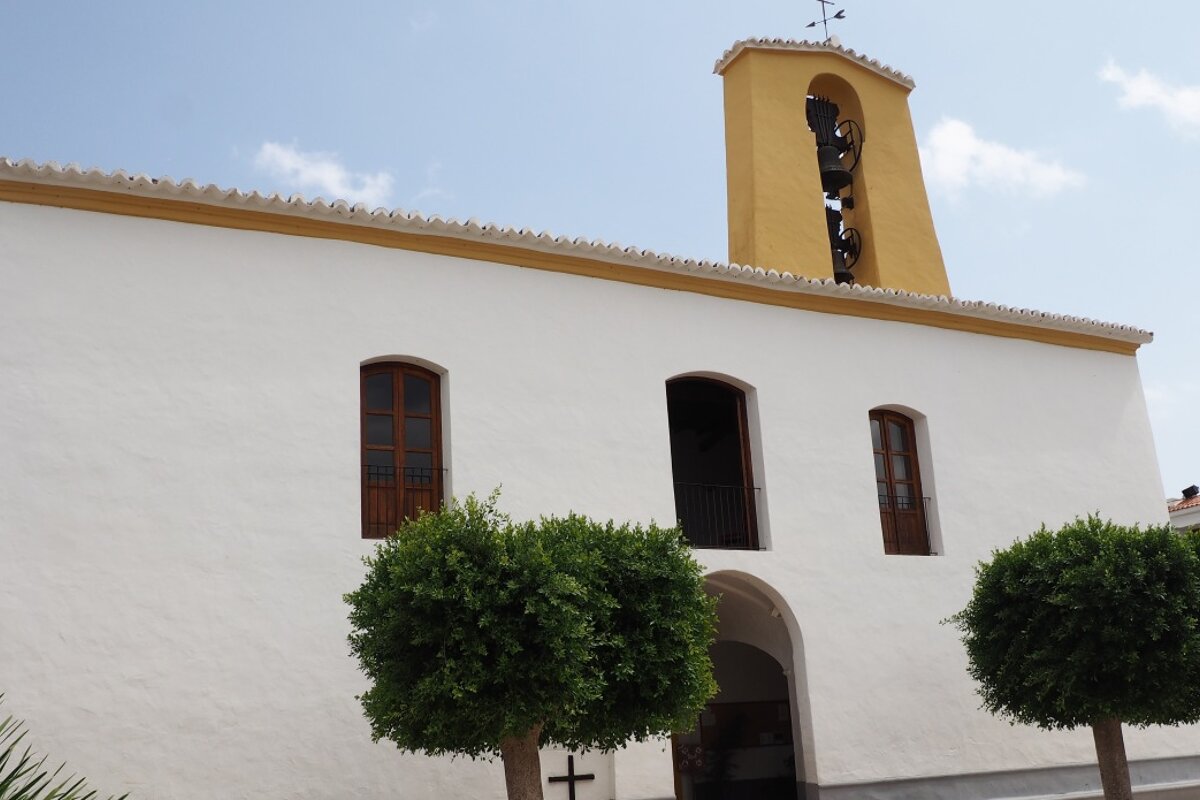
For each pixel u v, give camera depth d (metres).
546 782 11.21
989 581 12.04
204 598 9.96
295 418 10.70
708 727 15.47
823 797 12.42
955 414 14.77
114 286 10.26
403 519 11.17
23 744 9.09
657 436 12.57
